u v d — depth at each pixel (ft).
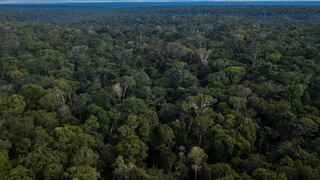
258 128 237.25
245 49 416.87
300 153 200.85
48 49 437.99
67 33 552.00
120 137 225.97
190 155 201.26
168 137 224.94
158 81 334.65
